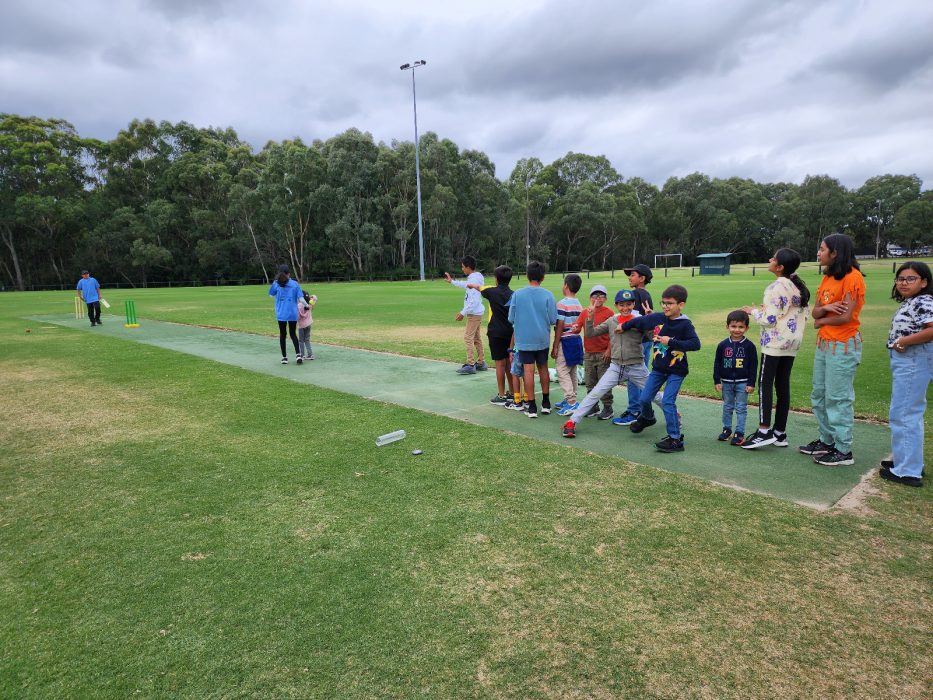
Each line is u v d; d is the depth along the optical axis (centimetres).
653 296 2433
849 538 347
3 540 363
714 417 627
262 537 360
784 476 448
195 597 297
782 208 9619
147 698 228
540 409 674
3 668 246
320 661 248
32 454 530
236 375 889
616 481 440
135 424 625
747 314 507
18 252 5597
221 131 7012
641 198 9556
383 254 5997
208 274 6003
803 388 750
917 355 414
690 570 314
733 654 248
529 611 280
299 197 5644
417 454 505
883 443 523
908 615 273
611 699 224
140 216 5700
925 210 9125
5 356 1116
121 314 2033
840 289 447
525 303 613
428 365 961
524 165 8769
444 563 325
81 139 5803
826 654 248
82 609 288
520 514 385
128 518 390
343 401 707
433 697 226
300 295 977
